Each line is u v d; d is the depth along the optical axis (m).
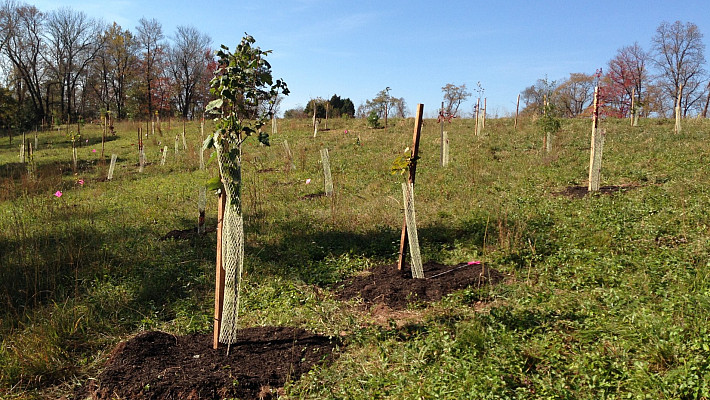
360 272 6.20
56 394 3.77
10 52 49.41
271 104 4.04
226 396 3.49
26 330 4.52
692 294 4.40
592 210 7.65
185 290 5.71
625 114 33.88
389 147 16.77
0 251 7.10
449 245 7.00
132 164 18.25
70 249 6.63
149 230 8.28
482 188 10.23
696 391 3.02
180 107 58.56
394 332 4.38
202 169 15.59
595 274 5.24
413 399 3.32
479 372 3.51
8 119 34.38
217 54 3.79
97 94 56.50
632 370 3.40
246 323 4.82
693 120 19.27
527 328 4.23
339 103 49.88
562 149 14.46
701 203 7.31
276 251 6.95
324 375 3.77
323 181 12.07
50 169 16.75
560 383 3.31
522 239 6.48
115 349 4.13
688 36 37.66
